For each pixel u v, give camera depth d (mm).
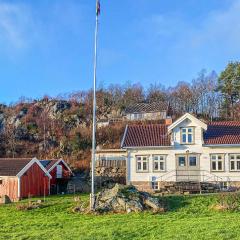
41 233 25828
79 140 83000
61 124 100562
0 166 49312
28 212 34875
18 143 92250
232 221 27297
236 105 97750
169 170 46625
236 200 34562
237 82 96688
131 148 47656
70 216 32719
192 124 46656
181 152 46594
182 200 35781
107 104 116812
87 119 103375
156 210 32938
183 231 24609
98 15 36625
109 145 78938
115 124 92938
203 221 27875
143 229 26016
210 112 107812
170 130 46938
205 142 46344
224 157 45781
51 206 36406
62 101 115125
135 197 34500
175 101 117438
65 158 78125
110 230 25859
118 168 60188
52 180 53875
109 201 34344
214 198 35688
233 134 47188
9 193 47406
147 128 50250
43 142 91562
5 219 32531
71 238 23781
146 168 47219
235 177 45250
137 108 103750
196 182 44344
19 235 25578
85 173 67125
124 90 127500
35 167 50000
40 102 115875
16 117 107000
